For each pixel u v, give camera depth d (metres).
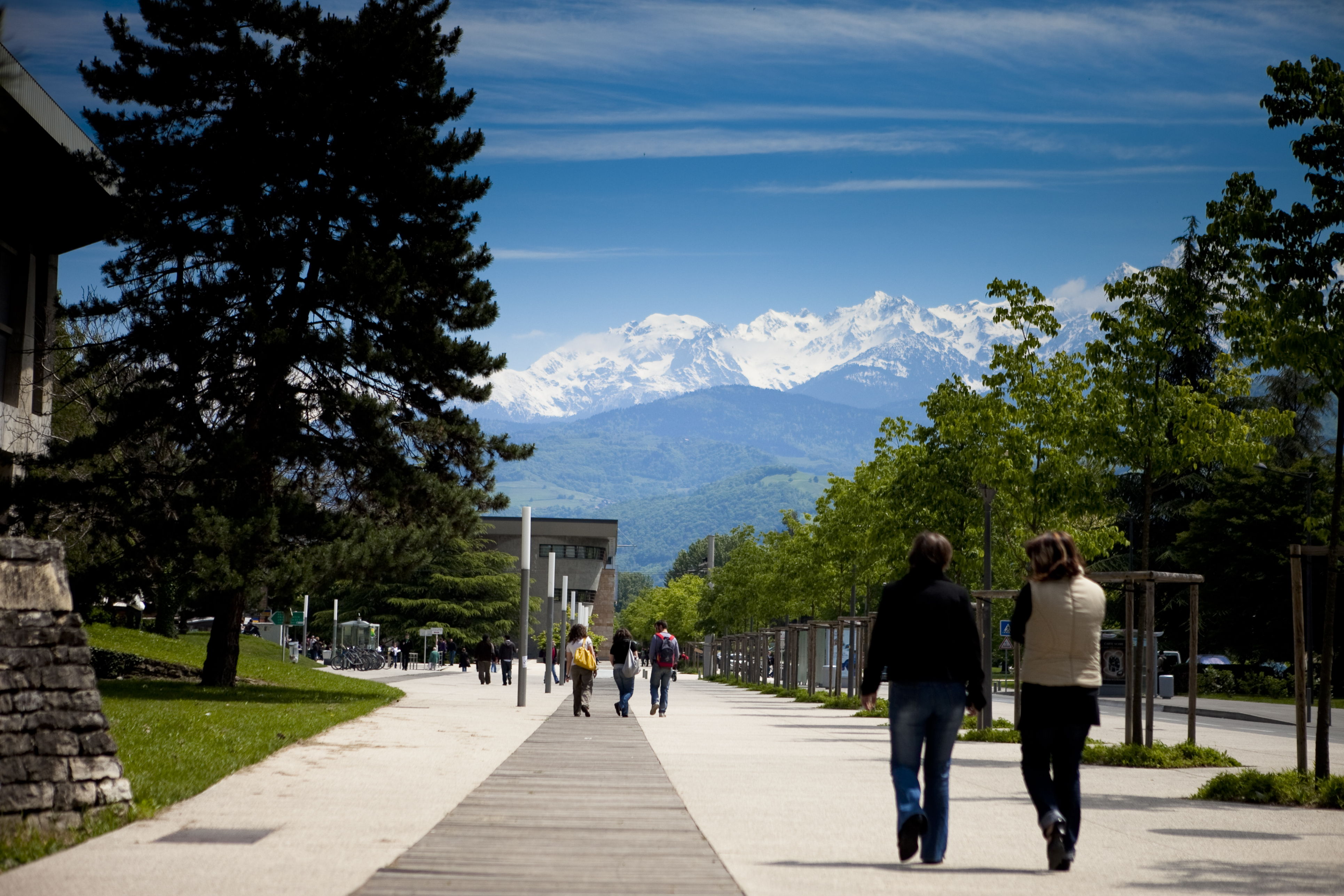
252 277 25.47
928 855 7.31
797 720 24.55
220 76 25.72
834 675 36.50
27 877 6.48
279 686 28.33
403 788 10.76
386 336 26.64
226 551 23.09
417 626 87.12
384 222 26.73
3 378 30.38
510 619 91.75
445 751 14.67
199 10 25.50
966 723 20.50
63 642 8.40
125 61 25.73
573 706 27.42
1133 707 15.38
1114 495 50.31
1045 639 7.43
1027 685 7.47
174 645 35.62
